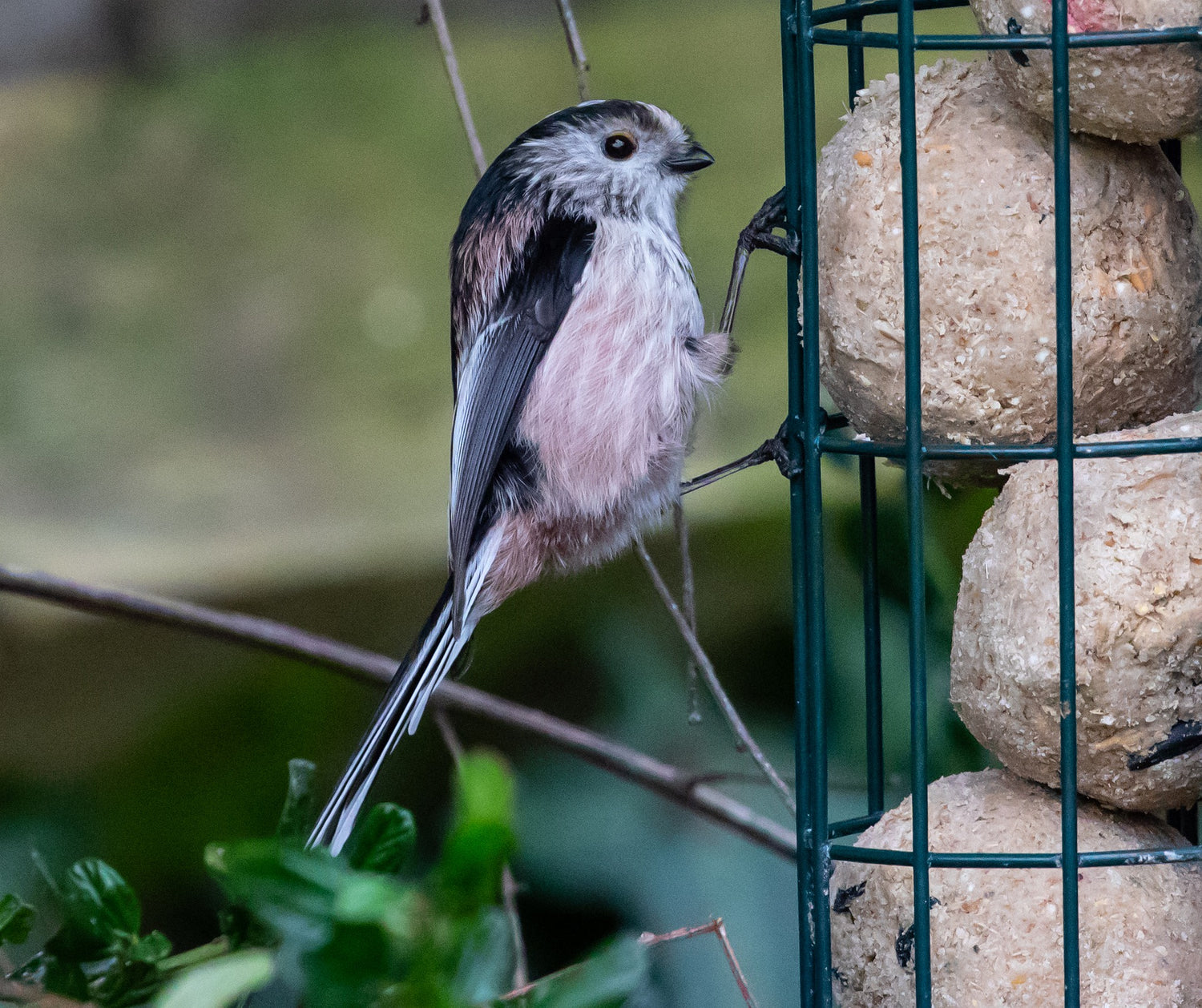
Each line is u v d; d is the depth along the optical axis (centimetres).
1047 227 530
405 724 677
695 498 1107
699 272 1300
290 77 1619
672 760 1025
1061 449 506
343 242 1414
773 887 944
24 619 1043
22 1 1628
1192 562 502
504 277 748
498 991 383
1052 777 526
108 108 1588
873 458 634
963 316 533
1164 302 541
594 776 998
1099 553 507
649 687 1051
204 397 1288
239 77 1628
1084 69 512
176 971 532
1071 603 497
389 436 1241
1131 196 541
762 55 1548
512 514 740
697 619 1073
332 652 746
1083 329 529
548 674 1074
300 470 1192
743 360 1227
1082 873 525
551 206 755
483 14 1697
